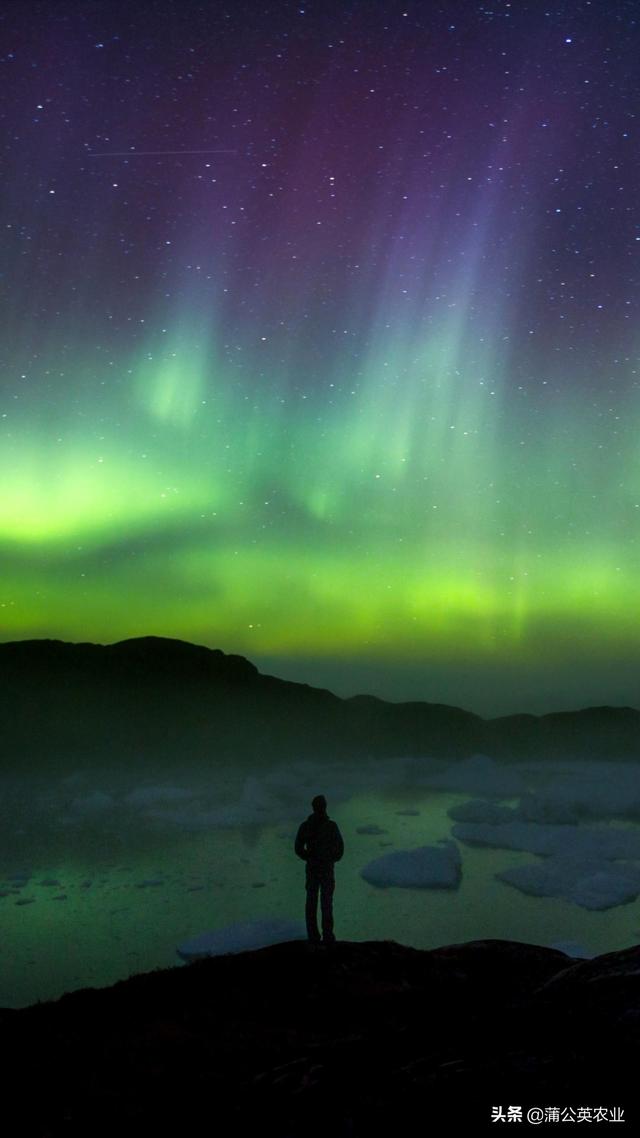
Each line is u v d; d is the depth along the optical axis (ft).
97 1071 24.97
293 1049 25.72
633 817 238.89
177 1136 18.61
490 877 151.33
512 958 38.63
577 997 20.44
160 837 192.03
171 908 122.62
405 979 34.83
